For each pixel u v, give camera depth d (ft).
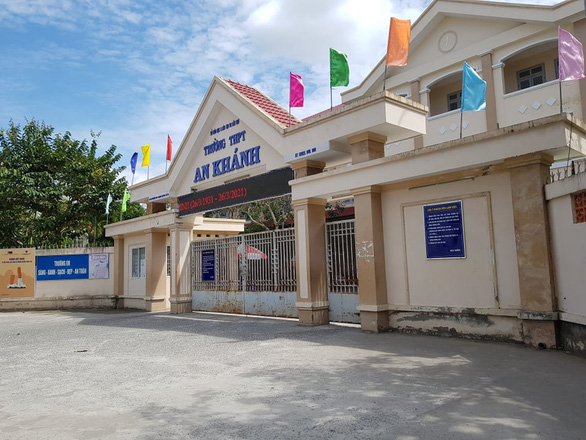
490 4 45.83
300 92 37.22
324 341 27.96
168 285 58.29
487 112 46.62
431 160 27.25
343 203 64.39
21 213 72.23
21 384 20.58
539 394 15.79
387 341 26.89
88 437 13.47
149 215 55.67
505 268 25.18
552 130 22.53
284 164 38.09
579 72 24.18
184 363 23.66
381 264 30.71
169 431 13.69
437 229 28.12
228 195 43.86
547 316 22.67
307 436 12.79
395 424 13.43
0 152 72.33
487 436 12.36
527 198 23.68
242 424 14.01
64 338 34.73
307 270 35.47
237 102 42.09
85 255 65.10
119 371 22.44
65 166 74.49
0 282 63.10
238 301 46.21
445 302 27.58
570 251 21.45
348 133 31.94
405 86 54.85
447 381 17.79
